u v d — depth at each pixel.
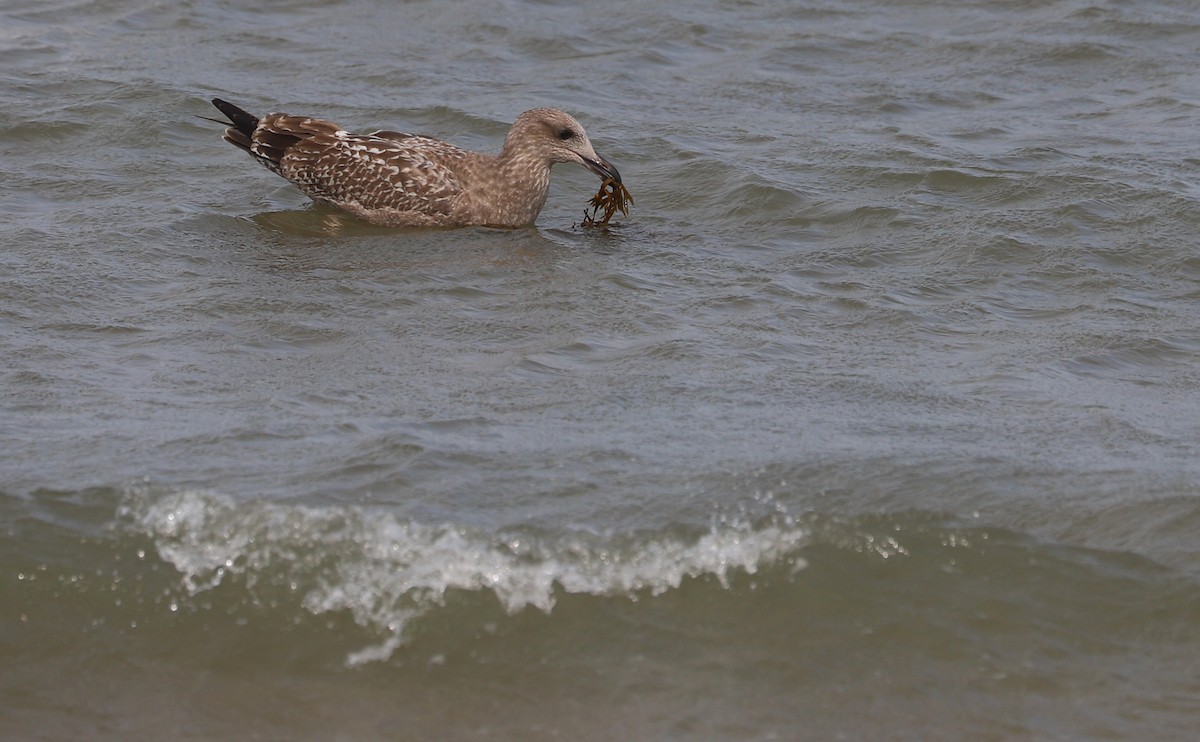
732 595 9.38
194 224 15.52
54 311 13.02
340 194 16.31
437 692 8.78
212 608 9.26
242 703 8.70
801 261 14.88
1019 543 9.71
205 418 10.97
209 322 12.94
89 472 10.10
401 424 10.90
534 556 9.48
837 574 9.52
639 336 12.85
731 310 13.51
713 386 11.72
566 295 13.84
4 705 8.67
